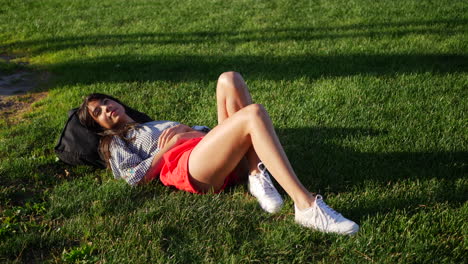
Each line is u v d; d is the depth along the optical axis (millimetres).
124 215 2932
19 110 5367
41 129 4520
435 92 5012
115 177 3336
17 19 10734
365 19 8641
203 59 6820
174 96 5371
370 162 3545
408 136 3979
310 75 5812
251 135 2738
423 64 5949
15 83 6496
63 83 6105
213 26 8938
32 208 3088
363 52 6668
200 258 2496
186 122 4625
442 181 3176
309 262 2463
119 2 12438
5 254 2594
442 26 7828
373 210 2865
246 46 7410
